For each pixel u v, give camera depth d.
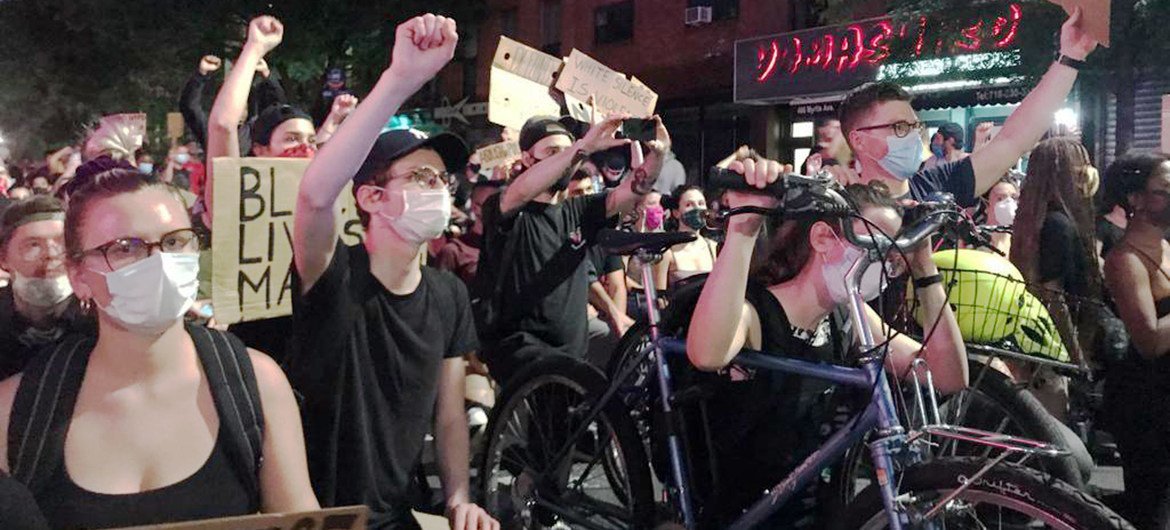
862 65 13.48
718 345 2.84
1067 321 3.86
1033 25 8.16
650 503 3.54
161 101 20.97
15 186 10.67
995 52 8.68
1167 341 3.59
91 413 1.93
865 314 2.84
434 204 2.68
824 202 2.67
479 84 23.44
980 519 2.88
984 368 3.59
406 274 2.77
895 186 3.97
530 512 4.04
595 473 4.07
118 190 1.94
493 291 4.54
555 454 3.93
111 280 1.90
